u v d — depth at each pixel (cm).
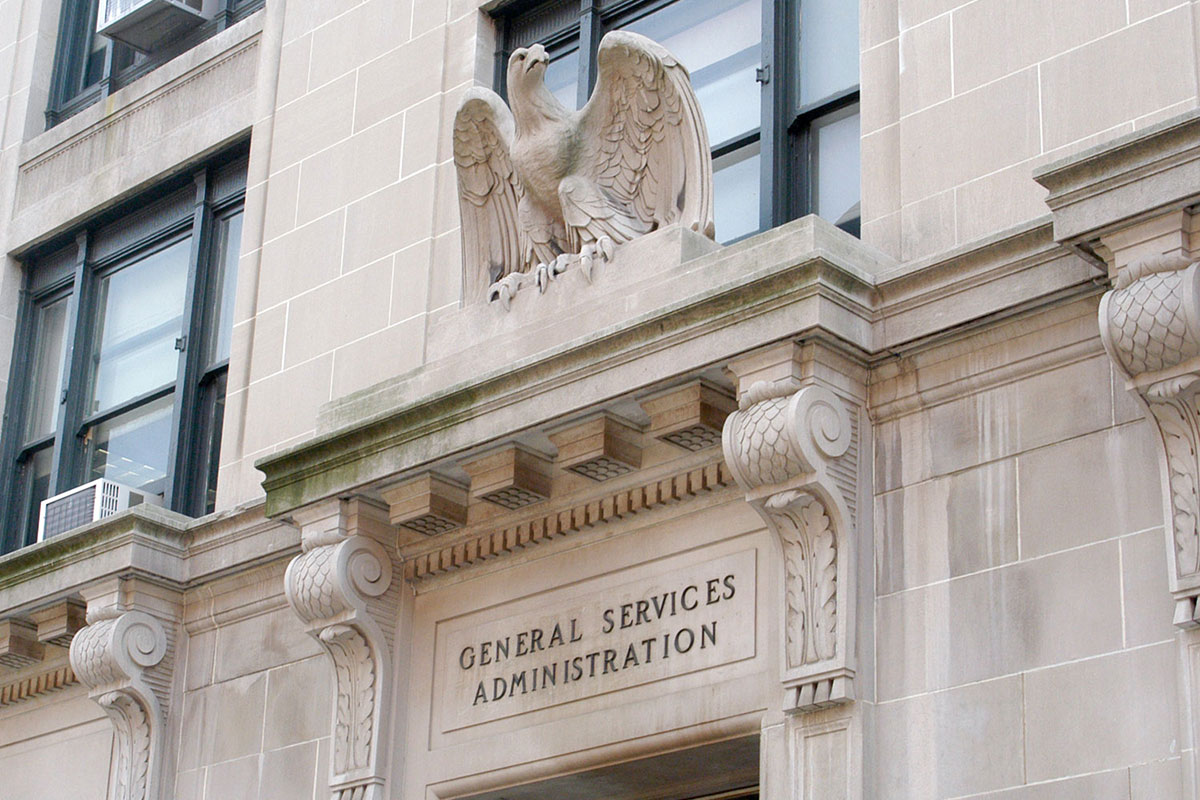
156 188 2800
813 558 1734
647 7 2323
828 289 1722
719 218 2147
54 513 2622
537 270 2008
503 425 1909
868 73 1950
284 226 2502
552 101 2041
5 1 3188
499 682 2005
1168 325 1509
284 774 2188
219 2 2900
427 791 2028
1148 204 1521
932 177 1845
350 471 2042
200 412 2622
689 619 1858
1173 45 1717
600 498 1952
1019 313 1691
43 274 2973
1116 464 1609
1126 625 1561
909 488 1736
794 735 1712
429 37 2447
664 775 1916
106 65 3031
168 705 2347
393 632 2095
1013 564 1647
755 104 2169
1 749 2569
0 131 3080
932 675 1667
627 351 1819
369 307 2344
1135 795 1512
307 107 2556
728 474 1852
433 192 2338
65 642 2478
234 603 2323
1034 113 1791
